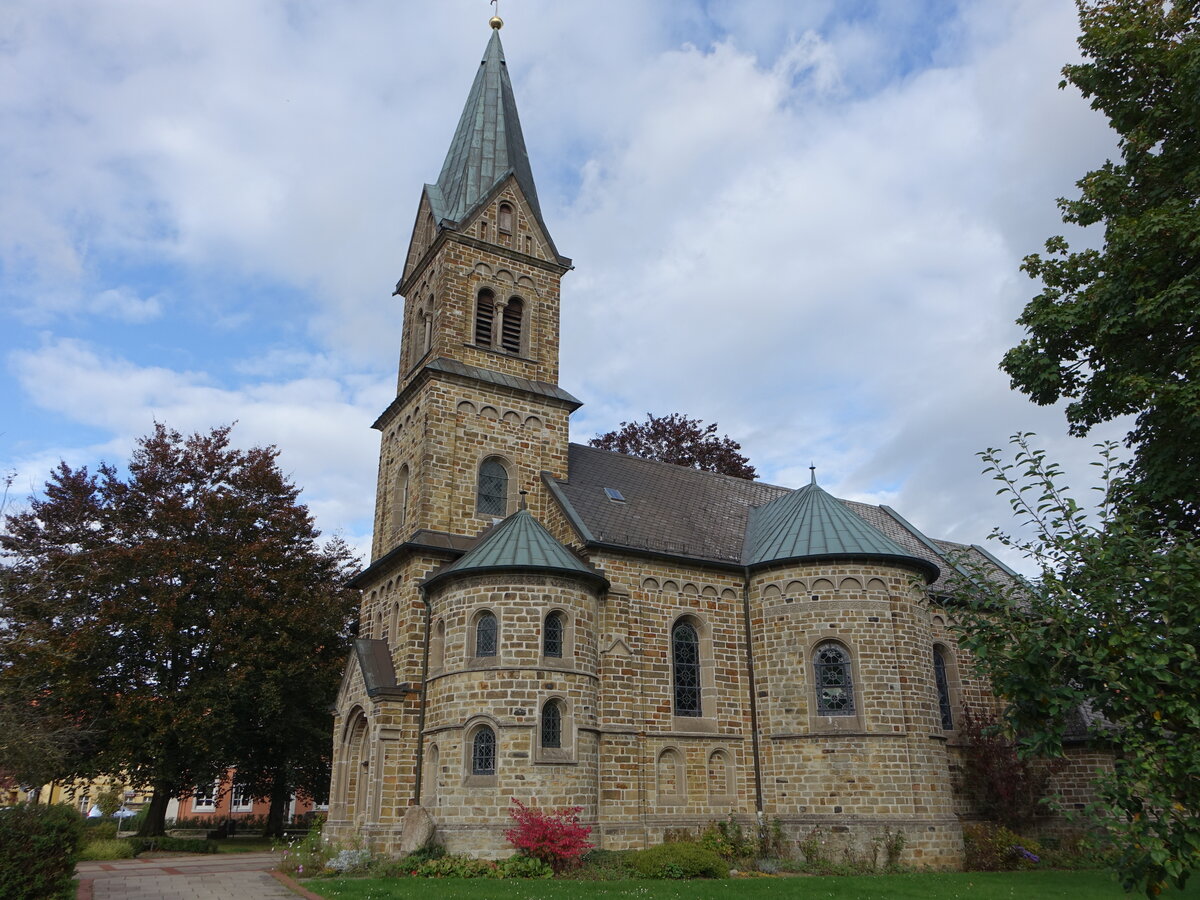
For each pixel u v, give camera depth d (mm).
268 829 46469
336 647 44969
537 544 29172
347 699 31719
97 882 24172
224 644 39312
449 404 34281
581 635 28516
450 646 28219
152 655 40344
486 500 34312
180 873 26797
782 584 32312
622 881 23016
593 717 28250
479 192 39594
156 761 38562
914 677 30609
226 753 42250
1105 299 21094
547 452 35938
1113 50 21953
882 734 29281
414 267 41156
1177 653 9531
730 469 57188
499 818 25594
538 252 39344
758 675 32156
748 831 29672
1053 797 10320
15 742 28234
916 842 28172
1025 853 28484
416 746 28703
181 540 41188
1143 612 10344
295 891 22109
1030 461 11812
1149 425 21500
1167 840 9141
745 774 31125
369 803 28094
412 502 33812
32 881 17406
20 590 34156
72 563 37594
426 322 38531
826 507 33625
